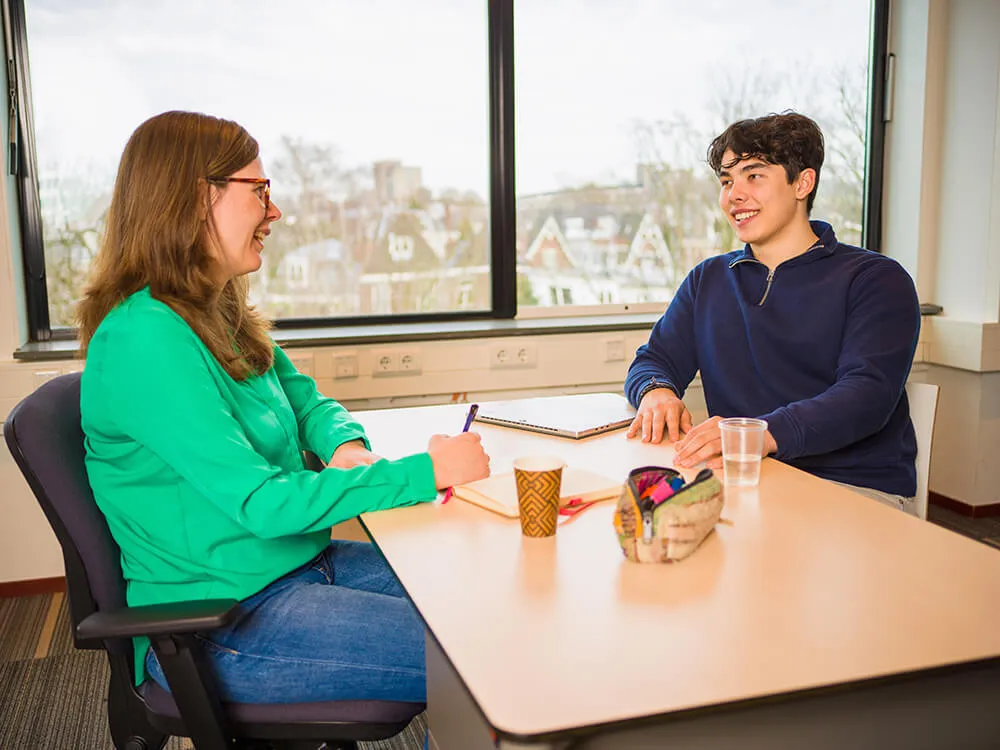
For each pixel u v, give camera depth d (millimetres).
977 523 3336
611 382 3162
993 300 3238
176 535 1297
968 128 3271
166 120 1375
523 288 3277
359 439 1698
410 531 1250
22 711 2125
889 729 902
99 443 1297
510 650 898
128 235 1364
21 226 2781
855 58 3477
